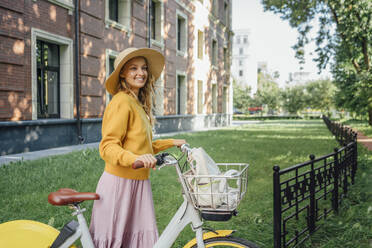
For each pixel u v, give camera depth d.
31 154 8.69
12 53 8.72
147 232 2.04
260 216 4.07
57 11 10.31
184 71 20.80
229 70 31.20
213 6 26.55
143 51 2.03
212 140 13.20
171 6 18.66
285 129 22.70
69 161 7.19
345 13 15.44
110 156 1.80
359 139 14.70
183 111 21.25
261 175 6.62
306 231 3.56
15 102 8.88
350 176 5.86
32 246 1.89
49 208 4.18
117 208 1.95
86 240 1.87
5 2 8.42
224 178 1.84
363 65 18.12
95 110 12.16
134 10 14.62
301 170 6.97
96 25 12.01
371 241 3.29
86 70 11.57
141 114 2.02
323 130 21.48
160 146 2.28
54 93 10.86
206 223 3.81
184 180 1.93
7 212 3.98
